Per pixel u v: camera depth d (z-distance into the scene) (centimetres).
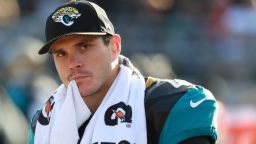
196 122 860
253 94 2705
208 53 2864
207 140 866
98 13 859
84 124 879
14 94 2144
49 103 916
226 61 2870
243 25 2956
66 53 852
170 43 2852
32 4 2989
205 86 2730
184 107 867
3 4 2911
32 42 2456
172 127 861
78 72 848
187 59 2834
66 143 871
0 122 1784
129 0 2948
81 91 858
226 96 2716
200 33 2894
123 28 2856
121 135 855
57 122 875
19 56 2230
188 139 857
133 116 867
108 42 866
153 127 868
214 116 876
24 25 2852
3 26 2825
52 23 852
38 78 2205
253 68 2892
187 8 2966
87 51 849
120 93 880
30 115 2119
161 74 2111
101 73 859
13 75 2209
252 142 2197
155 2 2953
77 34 838
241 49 2916
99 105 884
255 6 3039
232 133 2214
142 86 890
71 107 866
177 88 884
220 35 2909
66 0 3028
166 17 2923
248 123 2223
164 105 870
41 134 905
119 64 909
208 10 2978
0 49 2756
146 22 2883
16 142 1841
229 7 2984
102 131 860
